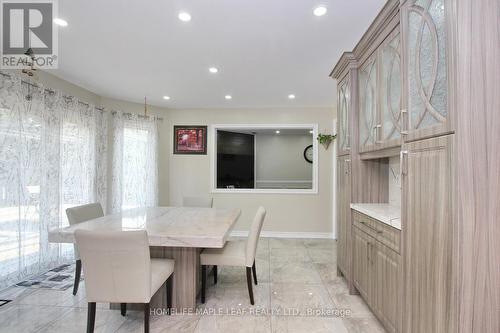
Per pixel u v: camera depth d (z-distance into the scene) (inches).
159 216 106.6
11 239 105.9
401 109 63.5
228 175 217.8
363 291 90.3
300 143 277.6
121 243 66.1
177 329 78.0
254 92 153.3
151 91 152.8
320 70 119.6
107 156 165.0
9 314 86.0
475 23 44.5
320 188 187.2
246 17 79.0
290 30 86.2
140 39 92.4
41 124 117.3
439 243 49.5
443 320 48.5
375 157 87.4
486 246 44.6
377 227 79.1
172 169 194.2
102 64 114.2
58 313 86.4
